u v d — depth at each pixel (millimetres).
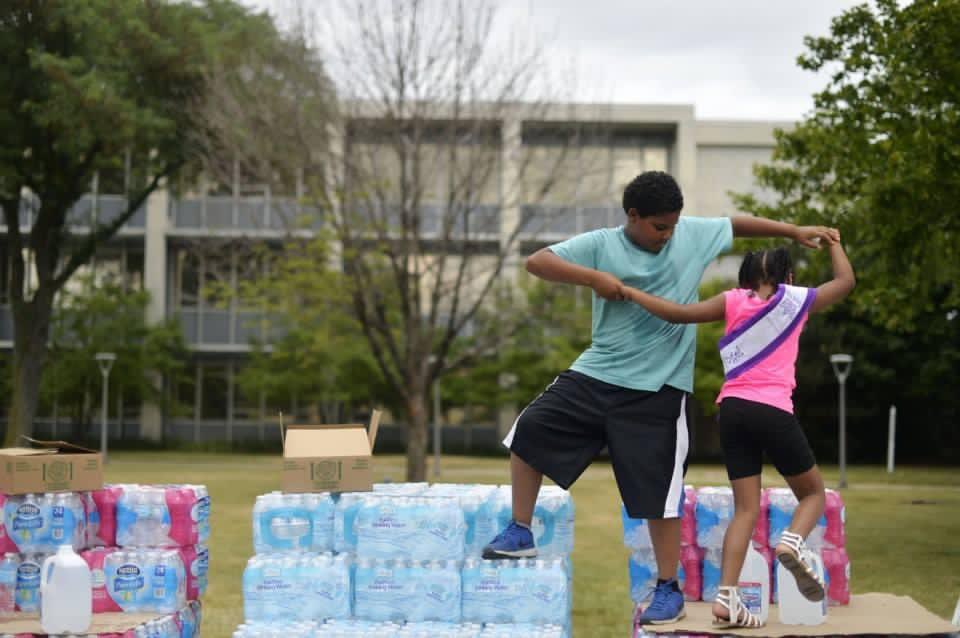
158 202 36844
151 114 23188
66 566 4887
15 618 5195
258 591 5215
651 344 5117
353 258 19172
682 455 5117
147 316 36656
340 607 5211
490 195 24047
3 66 23016
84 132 22969
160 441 37281
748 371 5016
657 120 36312
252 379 34375
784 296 4984
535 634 4977
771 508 5566
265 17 22234
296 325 32438
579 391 5156
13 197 26125
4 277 37281
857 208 13258
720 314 5016
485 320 22766
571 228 27688
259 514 5391
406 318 19609
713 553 5570
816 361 34062
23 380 26469
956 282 14180
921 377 33188
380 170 19766
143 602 5305
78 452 5590
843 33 13734
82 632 4871
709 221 5293
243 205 34500
